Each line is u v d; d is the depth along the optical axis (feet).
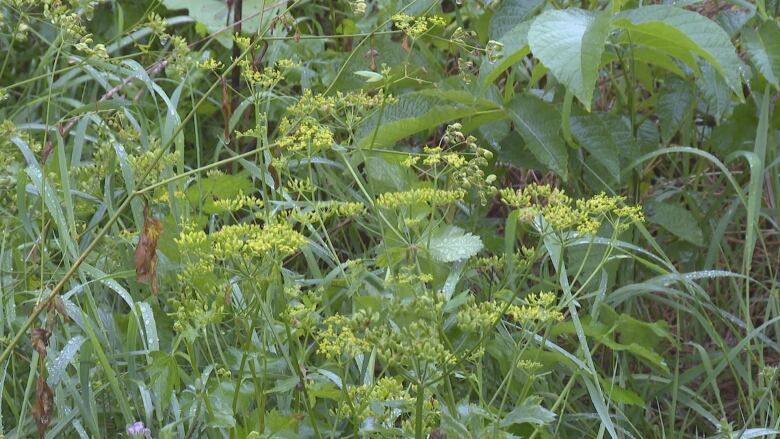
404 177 12.58
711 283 14.61
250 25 16.57
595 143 13.64
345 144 13.24
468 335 10.68
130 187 11.33
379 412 9.22
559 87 14.69
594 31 11.22
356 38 15.98
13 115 14.74
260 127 10.97
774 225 14.83
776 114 14.35
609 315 12.24
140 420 10.85
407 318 8.40
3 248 11.21
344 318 9.05
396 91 15.12
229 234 8.75
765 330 14.33
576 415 11.66
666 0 14.32
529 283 13.89
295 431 9.20
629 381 12.82
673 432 11.93
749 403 12.42
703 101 15.40
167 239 10.87
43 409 9.28
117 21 17.94
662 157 16.25
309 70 15.42
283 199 12.65
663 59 13.70
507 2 14.49
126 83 13.09
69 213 10.57
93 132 16.01
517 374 11.19
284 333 10.07
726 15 14.30
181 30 19.27
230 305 9.62
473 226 13.89
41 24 17.85
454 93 12.99
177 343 9.40
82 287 10.77
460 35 12.69
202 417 9.85
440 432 8.58
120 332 11.51
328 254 12.48
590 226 9.50
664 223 13.80
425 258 10.82
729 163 15.28
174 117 12.25
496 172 14.99
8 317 10.85
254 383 9.30
